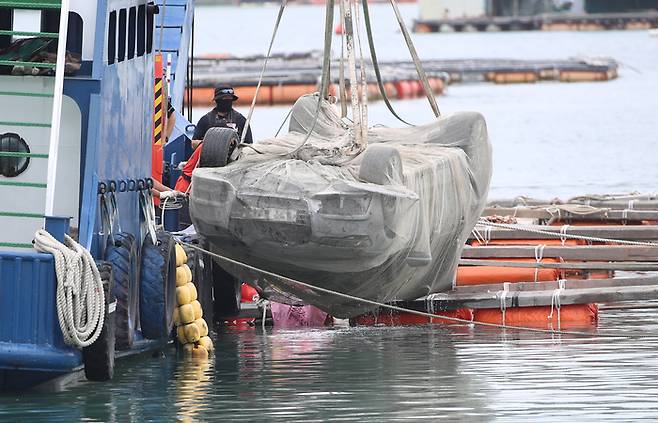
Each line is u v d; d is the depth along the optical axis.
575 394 32.66
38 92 32.94
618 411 30.80
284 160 36.91
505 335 42.09
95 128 32.53
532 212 56.31
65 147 33.12
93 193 32.34
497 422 29.78
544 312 44.69
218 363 37.09
